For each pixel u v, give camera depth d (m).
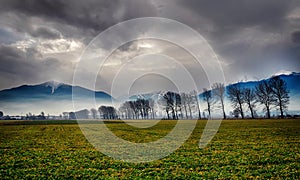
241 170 15.75
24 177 14.89
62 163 18.38
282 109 87.31
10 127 55.75
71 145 27.30
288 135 33.34
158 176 14.66
